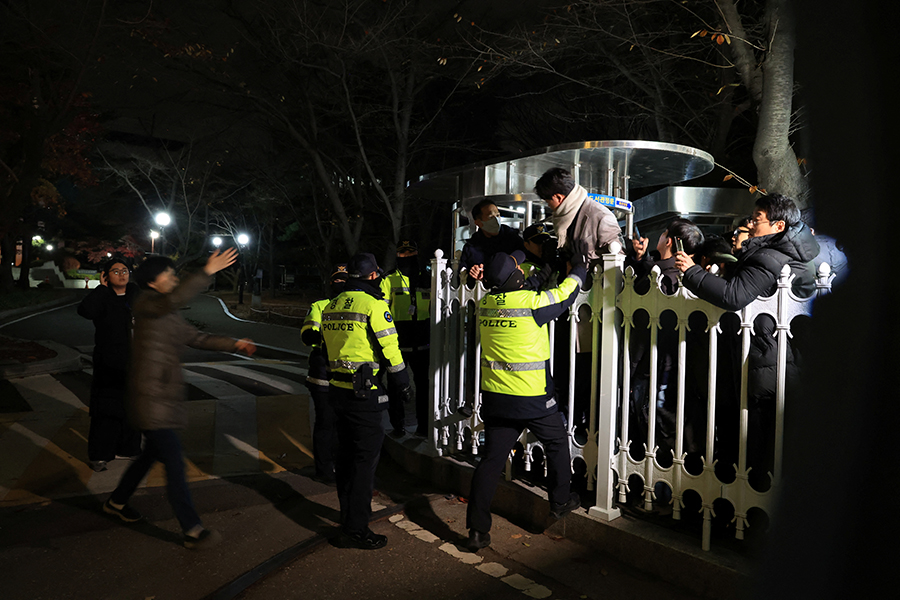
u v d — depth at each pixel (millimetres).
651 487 3416
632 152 5363
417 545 3727
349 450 3982
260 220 31203
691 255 3764
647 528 3391
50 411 7418
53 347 12477
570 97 15258
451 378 4852
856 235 722
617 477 3684
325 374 4984
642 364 3805
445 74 13844
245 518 4191
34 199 22094
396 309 5664
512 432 3602
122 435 5375
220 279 44781
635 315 3727
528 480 4246
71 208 38406
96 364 5125
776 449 2867
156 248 37156
